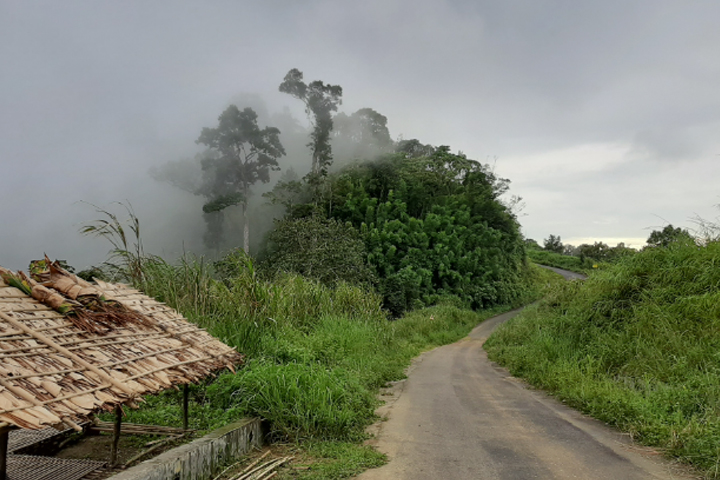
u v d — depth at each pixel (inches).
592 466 174.1
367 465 175.9
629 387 295.9
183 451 148.3
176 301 291.6
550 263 2795.3
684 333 334.3
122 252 293.3
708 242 420.2
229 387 228.2
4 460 105.3
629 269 459.5
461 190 1935.3
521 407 289.7
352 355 404.8
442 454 190.1
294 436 207.5
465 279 1619.1
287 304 432.8
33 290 139.5
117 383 120.7
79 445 182.1
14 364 107.4
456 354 683.4
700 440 181.0
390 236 1545.3
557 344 449.1
